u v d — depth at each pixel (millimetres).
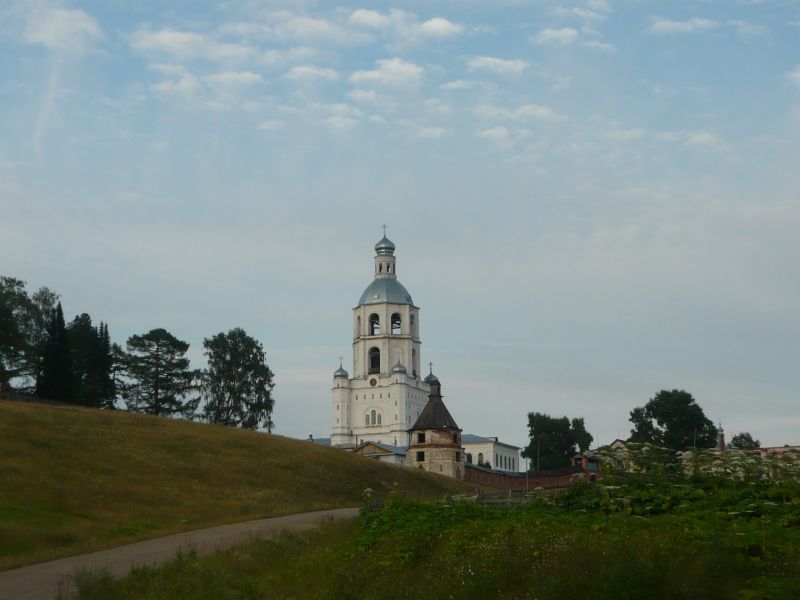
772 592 21266
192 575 30219
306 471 86375
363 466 95625
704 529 25766
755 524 26516
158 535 44438
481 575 24875
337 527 38969
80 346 141375
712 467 32250
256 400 163625
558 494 34031
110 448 79438
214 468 80000
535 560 25312
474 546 27766
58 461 71562
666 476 33062
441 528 30594
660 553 24078
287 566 31609
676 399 135625
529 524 29016
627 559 23047
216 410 159625
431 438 126000
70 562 36125
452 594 24750
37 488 62281
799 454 32094
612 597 22125
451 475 124125
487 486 129875
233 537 41656
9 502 57125
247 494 73312
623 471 33344
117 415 95750
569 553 24828
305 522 48406
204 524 49219
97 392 141750
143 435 87500
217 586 28953
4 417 82062
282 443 96750
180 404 156125
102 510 59406
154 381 154000
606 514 30594
